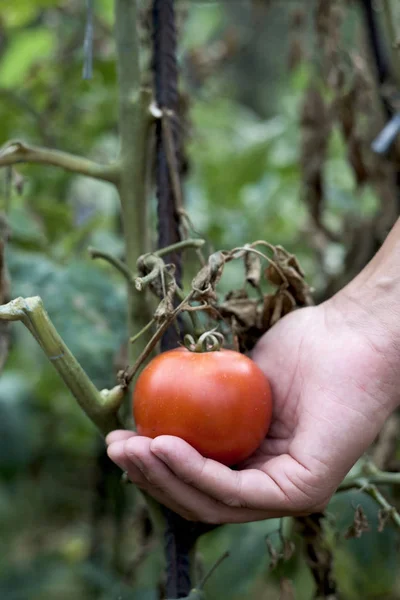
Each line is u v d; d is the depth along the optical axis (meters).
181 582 0.65
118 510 0.98
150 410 0.60
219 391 0.60
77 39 1.03
